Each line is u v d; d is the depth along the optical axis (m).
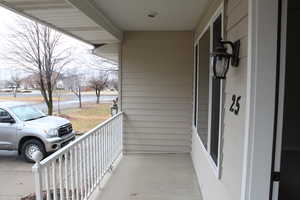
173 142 4.91
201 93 3.49
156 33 4.71
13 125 5.09
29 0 2.29
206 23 3.09
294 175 1.76
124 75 4.82
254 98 1.31
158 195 3.21
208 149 2.70
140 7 3.09
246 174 1.37
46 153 5.11
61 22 3.17
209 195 2.65
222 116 2.03
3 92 10.91
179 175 3.88
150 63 4.77
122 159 4.65
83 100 12.43
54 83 9.59
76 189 2.56
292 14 1.66
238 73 1.61
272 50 1.27
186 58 4.71
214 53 1.72
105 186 3.46
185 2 2.86
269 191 1.34
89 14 2.87
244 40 1.50
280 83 1.28
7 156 5.67
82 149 2.73
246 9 1.46
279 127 1.30
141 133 4.92
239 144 1.56
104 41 4.72
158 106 4.84
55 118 5.74
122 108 4.89
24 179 4.25
